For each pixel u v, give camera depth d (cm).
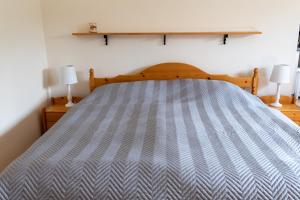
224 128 187
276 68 262
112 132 181
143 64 290
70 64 294
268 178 124
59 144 161
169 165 134
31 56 260
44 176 129
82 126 192
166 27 277
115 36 283
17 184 127
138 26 278
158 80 275
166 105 236
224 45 279
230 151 152
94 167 132
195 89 254
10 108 225
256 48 278
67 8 278
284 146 159
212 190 121
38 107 277
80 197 123
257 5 267
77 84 299
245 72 286
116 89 263
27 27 252
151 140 166
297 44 276
